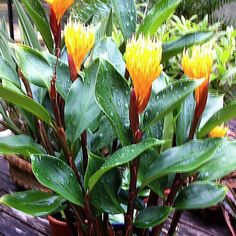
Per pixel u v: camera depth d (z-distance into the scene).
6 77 0.51
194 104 0.49
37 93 0.57
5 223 0.80
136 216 0.48
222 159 0.45
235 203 0.74
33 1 0.63
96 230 0.50
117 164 0.40
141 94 0.42
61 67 0.53
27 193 0.49
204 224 0.78
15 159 0.84
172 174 0.50
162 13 0.57
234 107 0.42
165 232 0.73
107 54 0.55
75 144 0.51
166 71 1.13
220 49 1.17
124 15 0.59
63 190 0.45
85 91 0.49
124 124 0.45
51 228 0.67
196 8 2.27
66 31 0.47
